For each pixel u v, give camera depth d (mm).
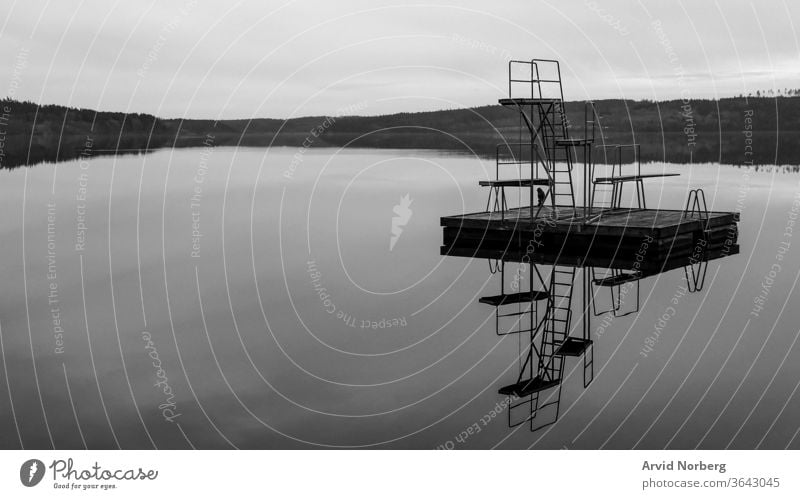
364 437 7039
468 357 9219
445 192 23938
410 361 9133
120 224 18406
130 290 12297
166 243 16125
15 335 9891
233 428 7145
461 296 11922
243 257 14758
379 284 12703
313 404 7809
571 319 10734
